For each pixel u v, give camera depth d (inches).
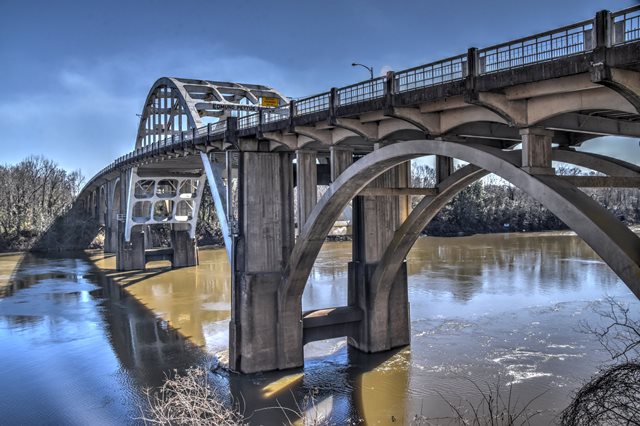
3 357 1082.1
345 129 781.9
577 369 904.9
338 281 1856.5
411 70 607.5
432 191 842.8
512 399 794.8
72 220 3673.7
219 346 1118.4
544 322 1212.5
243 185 943.7
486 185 5280.5
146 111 2192.4
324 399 830.5
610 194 5211.6
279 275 949.8
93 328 1300.4
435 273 1957.4
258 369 939.3
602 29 402.3
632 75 407.5
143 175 2234.3
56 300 1670.8
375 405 805.2
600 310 1317.7
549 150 527.8
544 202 485.7
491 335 1117.7
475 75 521.0
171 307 1514.5
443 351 1022.4
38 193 4315.9
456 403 795.4
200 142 1167.0
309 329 985.5
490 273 1940.2
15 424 778.8
